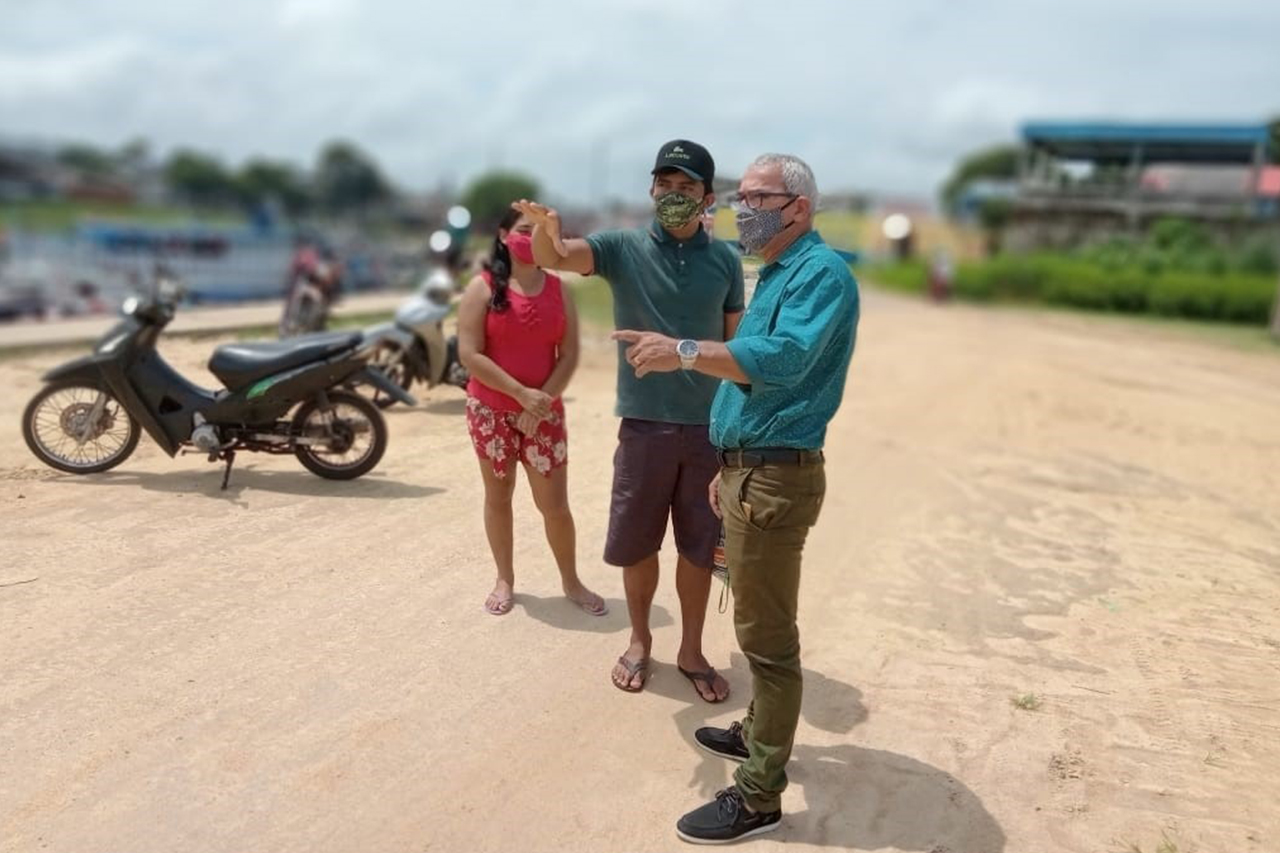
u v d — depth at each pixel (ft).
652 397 13.51
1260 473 31.60
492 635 15.49
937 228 170.09
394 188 413.18
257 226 162.09
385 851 10.61
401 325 29.94
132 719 12.51
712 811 11.32
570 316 15.66
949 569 20.67
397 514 20.39
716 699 14.14
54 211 306.76
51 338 39.42
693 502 13.83
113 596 15.78
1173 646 17.24
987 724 14.17
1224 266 107.96
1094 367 56.90
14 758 11.59
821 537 22.11
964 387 46.21
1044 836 11.66
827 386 10.79
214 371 21.24
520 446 15.80
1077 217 128.36
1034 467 30.71
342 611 15.85
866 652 16.37
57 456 21.89
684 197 13.00
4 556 16.99
